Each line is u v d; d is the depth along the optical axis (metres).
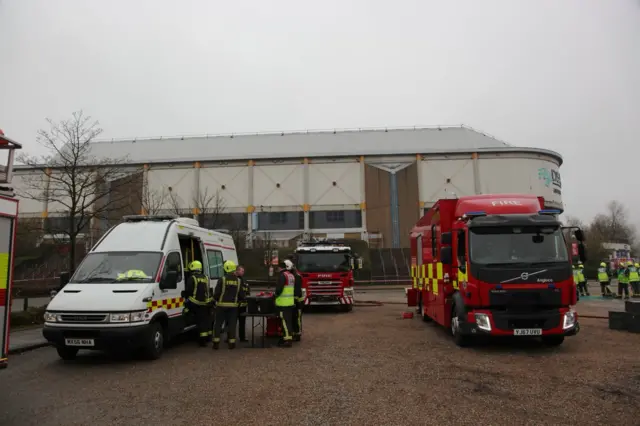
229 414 5.43
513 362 8.20
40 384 6.98
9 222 5.69
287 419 5.24
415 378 7.07
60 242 22.33
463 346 9.86
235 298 10.05
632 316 11.64
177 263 10.04
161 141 54.84
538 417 5.21
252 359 8.76
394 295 29.27
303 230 47.66
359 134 54.50
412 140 52.09
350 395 6.16
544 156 49.06
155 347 8.75
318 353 9.28
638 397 5.92
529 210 9.96
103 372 7.76
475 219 9.63
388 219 47.34
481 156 47.94
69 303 8.19
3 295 5.55
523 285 8.95
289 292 10.29
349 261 17.95
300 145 51.88
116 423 5.16
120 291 8.48
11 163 5.96
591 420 5.09
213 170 48.41
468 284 9.27
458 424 5.02
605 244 61.56
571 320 9.00
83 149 17.66
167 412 5.53
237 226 46.25
